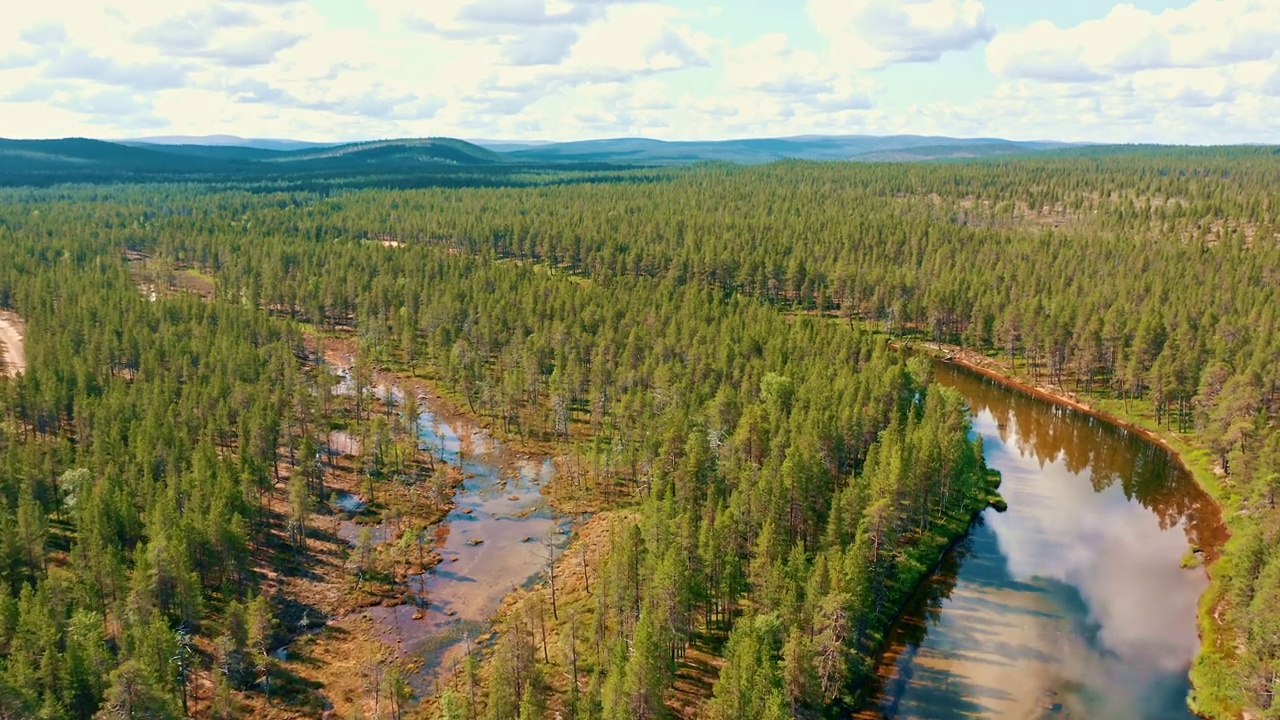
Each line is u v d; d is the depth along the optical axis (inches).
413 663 3346.5
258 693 3157.0
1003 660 3380.9
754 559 3518.7
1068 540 4404.5
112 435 4603.8
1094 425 6215.6
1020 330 7386.8
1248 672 2947.8
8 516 3668.8
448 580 3991.1
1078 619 3666.3
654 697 2652.6
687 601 3102.9
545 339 6943.9
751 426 4441.4
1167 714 3068.4
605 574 3265.3
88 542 3543.3
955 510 4564.5
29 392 5241.1
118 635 3292.3
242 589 3806.6
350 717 3029.0
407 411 5644.7
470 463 5423.2
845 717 3026.6
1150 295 7751.0
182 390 5541.3
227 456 4699.8
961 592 3880.4
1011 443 5871.1
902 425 4980.3
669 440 4485.7
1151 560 4190.5
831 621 2974.9
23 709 2546.8
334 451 5526.6
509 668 2807.6
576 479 5103.3
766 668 2679.6
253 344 7160.4
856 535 3486.7
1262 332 6250.0
